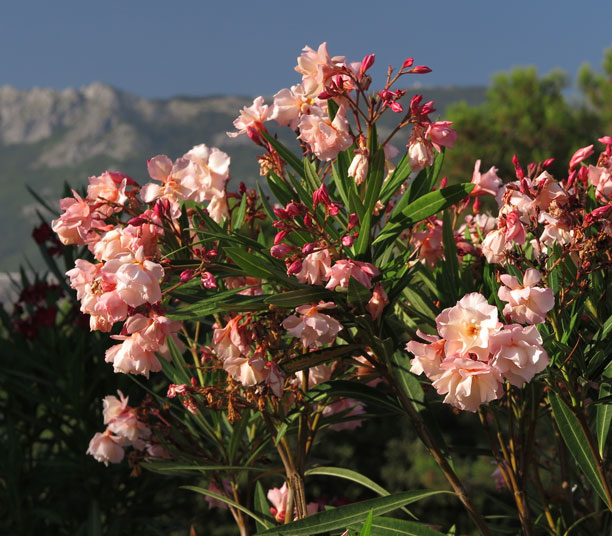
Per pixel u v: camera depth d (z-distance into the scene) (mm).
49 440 3402
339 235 1471
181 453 1906
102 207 1477
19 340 3402
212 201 1728
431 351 1194
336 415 1873
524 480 1704
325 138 1411
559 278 1467
